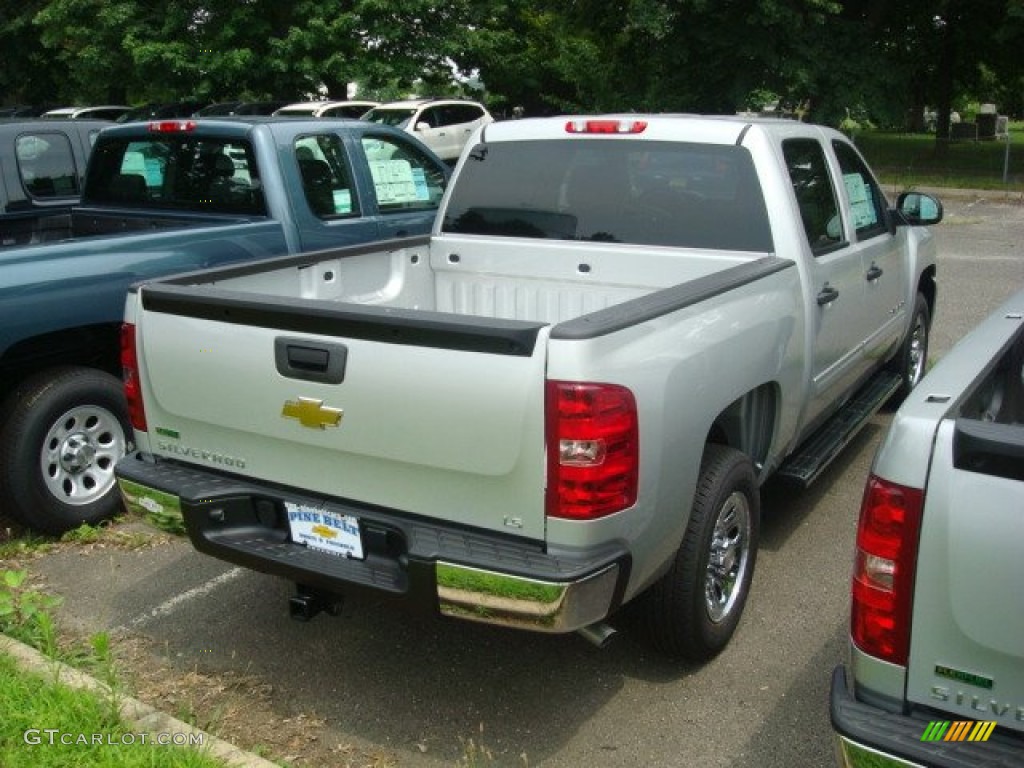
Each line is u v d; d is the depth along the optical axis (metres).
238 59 22.41
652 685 3.77
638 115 4.86
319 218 6.16
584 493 2.94
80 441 5.10
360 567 3.29
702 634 3.75
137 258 5.17
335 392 3.22
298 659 3.97
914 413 2.34
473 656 3.98
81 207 6.86
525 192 4.99
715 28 22.45
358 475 3.29
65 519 5.04
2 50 29.88
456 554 3.03
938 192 20.89
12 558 4.87
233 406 3.48
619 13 24.98
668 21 22.41
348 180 6.39
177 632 4.18
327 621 4.26
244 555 3.45
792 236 4.39
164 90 23.55
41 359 5.14
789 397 4.34
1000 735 2.24
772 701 3.65
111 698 3.47
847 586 4.53
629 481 3.05
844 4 25.53
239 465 3.58
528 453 2.96
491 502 3.07
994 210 18.53
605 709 3.62
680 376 3.29
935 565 2.24
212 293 3.49
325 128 6.30
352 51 23.27
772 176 4.41
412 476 3.18
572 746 3.41
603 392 2.93
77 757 3.14
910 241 6.34
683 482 3.37
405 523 3.21
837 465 6.02
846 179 5.36
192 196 6.27
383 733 3.49
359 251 4.74
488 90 30.22
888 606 2.32
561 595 2.91
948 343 8.57
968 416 2.50
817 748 3.38
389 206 6.65
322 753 3.38
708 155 4.54
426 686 3.78
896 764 2.25
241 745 3.41
